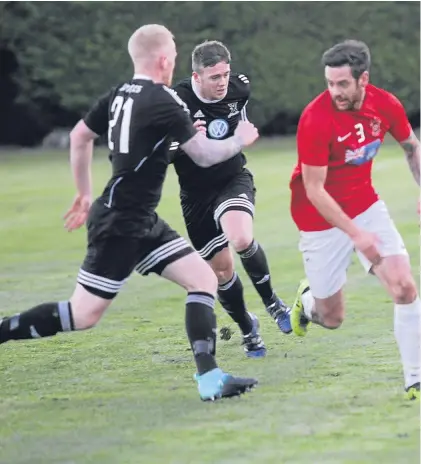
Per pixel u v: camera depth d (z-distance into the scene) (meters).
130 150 17.89
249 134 18.19
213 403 18.45
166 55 18.23
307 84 75.50
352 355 21.61
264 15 74.38
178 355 22.36
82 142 19.14
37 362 22.19
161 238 18.77
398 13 75.56
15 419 18.05
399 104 18.55
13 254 36.44
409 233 36.88
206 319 18.64
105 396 19.28
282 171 57.34
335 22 75.25
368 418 17.17
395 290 18.19
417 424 16.75
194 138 17.94
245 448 15.95
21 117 76.31
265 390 19.17
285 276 31.05
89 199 19.42
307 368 20.73
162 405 18.50
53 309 18.56
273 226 40.34
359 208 18.86
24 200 49.47
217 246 22.70
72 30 72.94
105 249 18.27
